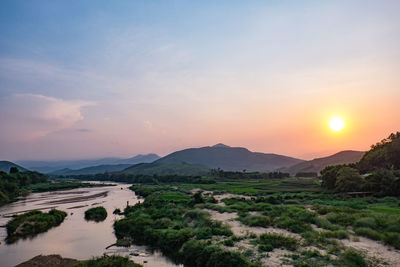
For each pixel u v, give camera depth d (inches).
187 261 1135.0
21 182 5826.8
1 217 2399.1
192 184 6574.8
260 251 1063.0
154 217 1962.4
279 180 7229.3
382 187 2847.0
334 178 3759.8
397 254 969.5
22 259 1278.3
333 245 1078.4
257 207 2107.5
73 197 4200.3
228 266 936.3
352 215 1556.3
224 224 1552.7
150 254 1304.1
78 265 1066.7
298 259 957.2
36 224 1865.2
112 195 4532.5
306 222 1524.4
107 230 1857.8
